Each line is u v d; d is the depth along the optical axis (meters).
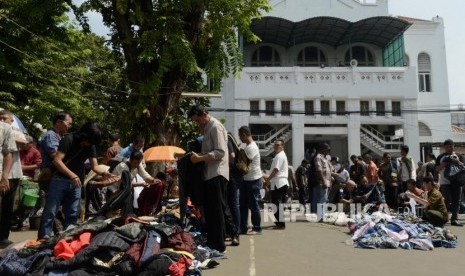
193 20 12.84
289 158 27.73
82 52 17.56
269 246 6.82
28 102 15.38
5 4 14.33
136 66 12.74
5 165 5.98
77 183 5.66
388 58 29.45
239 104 26.19
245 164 7.07
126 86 15.25
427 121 30.69
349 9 29.09
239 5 13.12
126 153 7.71
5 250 4.55
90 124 5.89
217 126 6.04
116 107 19.94
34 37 14.94
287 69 26.41
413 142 26.20
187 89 15.55
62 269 4.14
